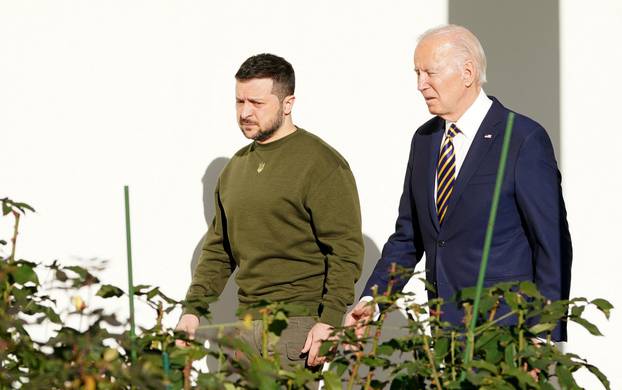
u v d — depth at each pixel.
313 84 5.67
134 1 5.64
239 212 4.57
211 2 5.66
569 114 5.64
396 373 3.08
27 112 5.62
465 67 3.99
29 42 5.62
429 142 4.18
